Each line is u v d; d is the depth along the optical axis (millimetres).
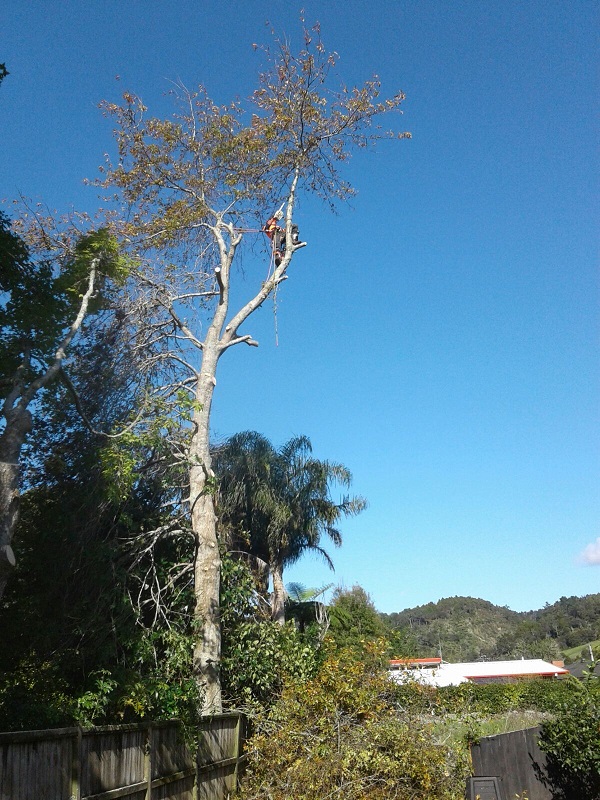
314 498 27547
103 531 13672
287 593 30250
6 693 9852
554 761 14641
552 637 126625
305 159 19438
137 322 15727
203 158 18844
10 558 8258
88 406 13406
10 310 11203
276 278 18484
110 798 8086
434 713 11945
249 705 12867
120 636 12070
